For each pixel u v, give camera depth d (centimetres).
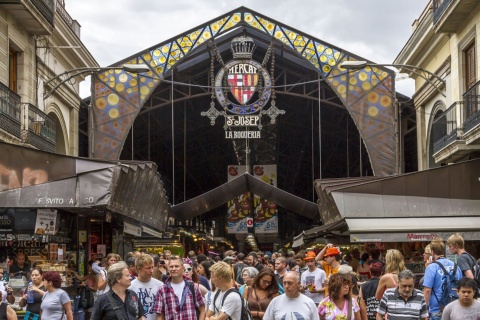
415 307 870
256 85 2809
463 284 785
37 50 2236
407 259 1808
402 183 1706
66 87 2577
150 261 920
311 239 2270
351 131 3541
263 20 2798
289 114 3641
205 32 2798
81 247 1858
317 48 2798
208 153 4009
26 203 1355
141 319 808
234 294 827
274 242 4903
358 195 1700
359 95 2775
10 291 1201
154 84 2780
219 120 3612
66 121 2633
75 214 1769
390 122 2758
